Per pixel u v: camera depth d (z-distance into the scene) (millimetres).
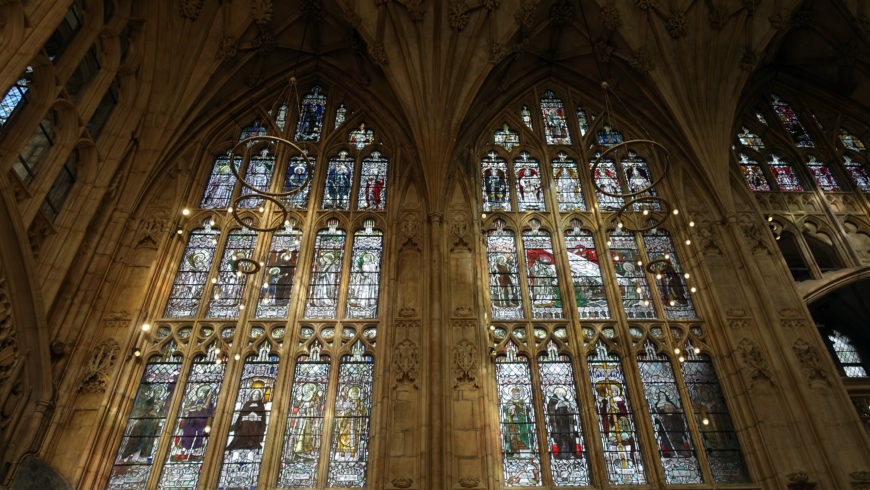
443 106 18672
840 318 19891
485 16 19281
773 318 15680
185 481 13688
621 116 20594
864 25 19516
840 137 20938
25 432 12570
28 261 12773
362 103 20641
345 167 19422
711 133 18844
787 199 19281
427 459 13414
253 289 16438
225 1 18609
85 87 15695
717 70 19453
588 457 14273
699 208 18250
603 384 15367
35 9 12406
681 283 17219
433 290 15742
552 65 21359
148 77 17984
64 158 14453
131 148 17266
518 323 16219
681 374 15570
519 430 14617
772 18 19438
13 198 12367
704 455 14359
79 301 14781
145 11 17766
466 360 14836
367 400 14938
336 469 13914
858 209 19172
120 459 13906
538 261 17594
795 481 13477
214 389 15008
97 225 15836
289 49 20406
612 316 16516
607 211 18656
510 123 20703
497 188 19125
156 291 16188
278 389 14766
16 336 12750
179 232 17281
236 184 18859
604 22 19500
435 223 17000
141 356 15141
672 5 19375
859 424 14227
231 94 20000
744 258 16844
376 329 15953
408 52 19156
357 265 17250
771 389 14898
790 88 21594
